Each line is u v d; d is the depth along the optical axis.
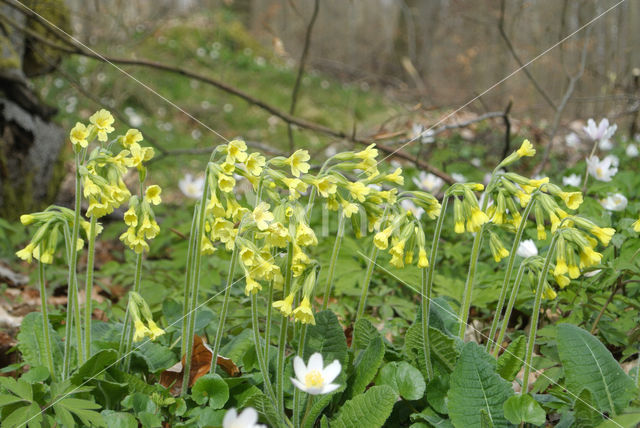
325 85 19.83
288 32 15.09
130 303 1.99
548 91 11.37
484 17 10.83
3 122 5.74
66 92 13.67
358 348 2.26
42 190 6.11
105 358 2.02
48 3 6.38
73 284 2.06
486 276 3.51
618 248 2.95
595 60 9.45
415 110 5.20
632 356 2.78
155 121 14.35
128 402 2.02
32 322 2.37
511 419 1.77
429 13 18.53
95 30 10.34
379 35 21.28
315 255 4.03
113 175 1.91
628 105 7.76
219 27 21.58
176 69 5.61
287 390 2.13
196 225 2.09
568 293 2.84
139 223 1.95
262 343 2.29
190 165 10.26
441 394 1.95
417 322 2.05
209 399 2.01
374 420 1.85
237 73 19.64
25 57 6.55
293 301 2.02
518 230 2.00
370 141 4.92
